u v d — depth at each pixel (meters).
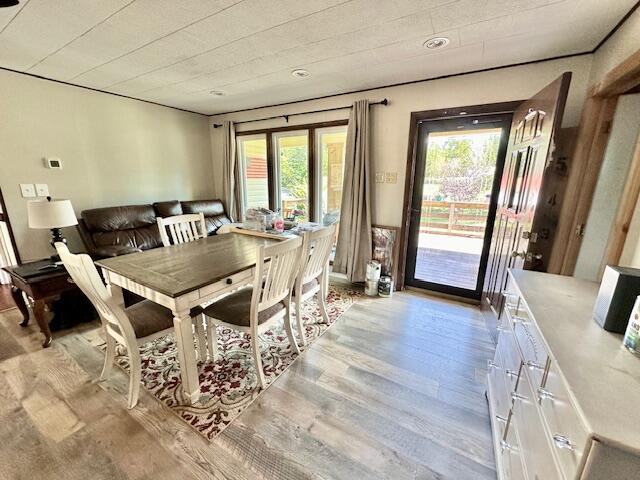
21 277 2.18
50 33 1.94
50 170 3.01
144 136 3.80
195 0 1.57
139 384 1.67
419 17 1.73
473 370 1.98
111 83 3.04
